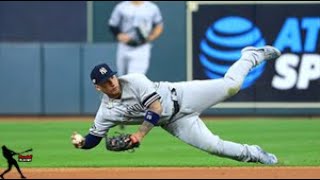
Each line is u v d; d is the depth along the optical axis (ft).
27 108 231.09
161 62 228.22
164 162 129.18
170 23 228.02
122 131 190.19
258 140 169.17
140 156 140.26
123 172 110.42
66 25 241.76
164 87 105.60
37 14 242.37
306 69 227.20
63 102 230.27
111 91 102.01
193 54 228.63
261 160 113.09
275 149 151.53
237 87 108.27
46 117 230.89
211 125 205.98
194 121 107.86
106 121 104.73
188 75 228.63
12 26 242.58
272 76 227.81
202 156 139.03
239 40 226.99
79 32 241.55
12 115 232.12
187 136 108.17
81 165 125.18
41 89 230.68
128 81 102.01
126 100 102.99
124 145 101.09
